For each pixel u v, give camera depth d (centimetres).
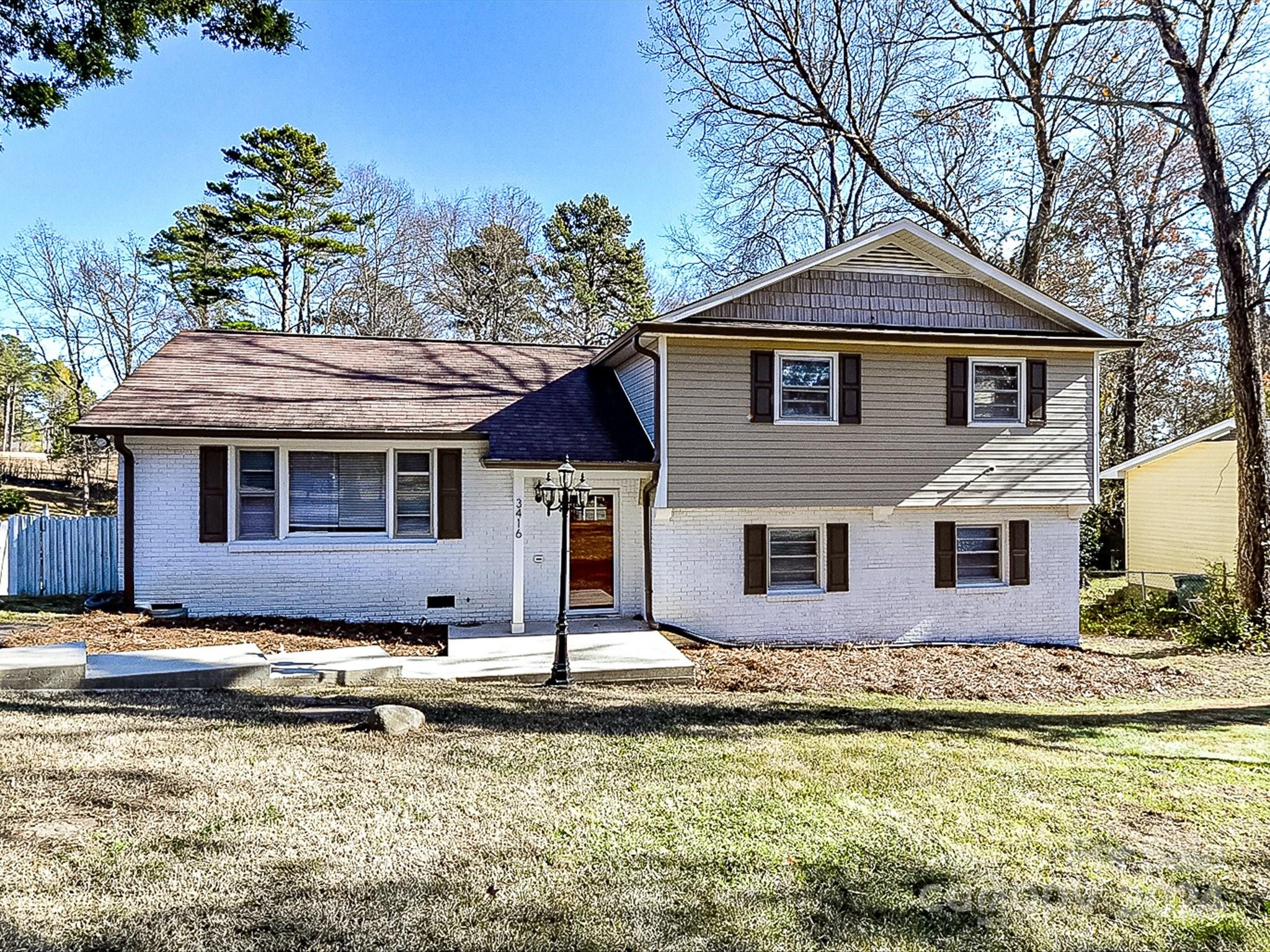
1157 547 1992
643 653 954
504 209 3666
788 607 1204
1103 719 731
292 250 3053
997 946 290
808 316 1196
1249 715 763
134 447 1048
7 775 416
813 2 2084
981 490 1219
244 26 940
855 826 402
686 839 377
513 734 561
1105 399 2573
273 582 1095
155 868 322
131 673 684
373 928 284
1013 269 2203
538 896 313
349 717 586
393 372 1318
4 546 1280
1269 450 1347
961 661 1091
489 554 1177
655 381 1145
